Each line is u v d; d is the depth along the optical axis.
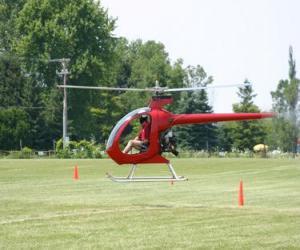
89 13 141.25
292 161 96.94
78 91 144.00
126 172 68.94
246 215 32.56
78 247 24.64
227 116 35.22
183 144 147.50
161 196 42.88
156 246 24.83
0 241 25.73
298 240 25.89
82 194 44.06
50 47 139.38
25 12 142.00
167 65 185.50
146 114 34.78
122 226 29.20
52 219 31.25
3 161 97.69
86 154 119.19
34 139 146.25
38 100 147.50
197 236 26.75
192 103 153.75
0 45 159.62
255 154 131.12
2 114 137.25
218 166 82.06
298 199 41.22
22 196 42.44
